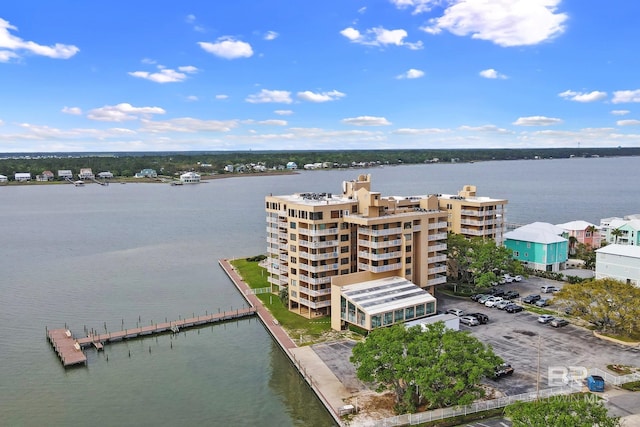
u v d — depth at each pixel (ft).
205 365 291.17
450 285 427.74
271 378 272.31
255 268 518.37
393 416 215.51
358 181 422.41
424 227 372.99
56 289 454.81
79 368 288.92
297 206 357.82
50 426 226.17
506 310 356.59
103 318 375.66
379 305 313.73
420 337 226.99
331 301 335.88
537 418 158.61
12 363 295.28
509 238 492.95
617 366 255.70
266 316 364.58
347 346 299.79
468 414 214.48
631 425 198.39
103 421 230.48
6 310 394.52
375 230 345.92
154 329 341.62
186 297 429.79
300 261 364.38
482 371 202.90
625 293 291.58
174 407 242.37
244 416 232.73
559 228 528.63
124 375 279.08
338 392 242.17
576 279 424.05
